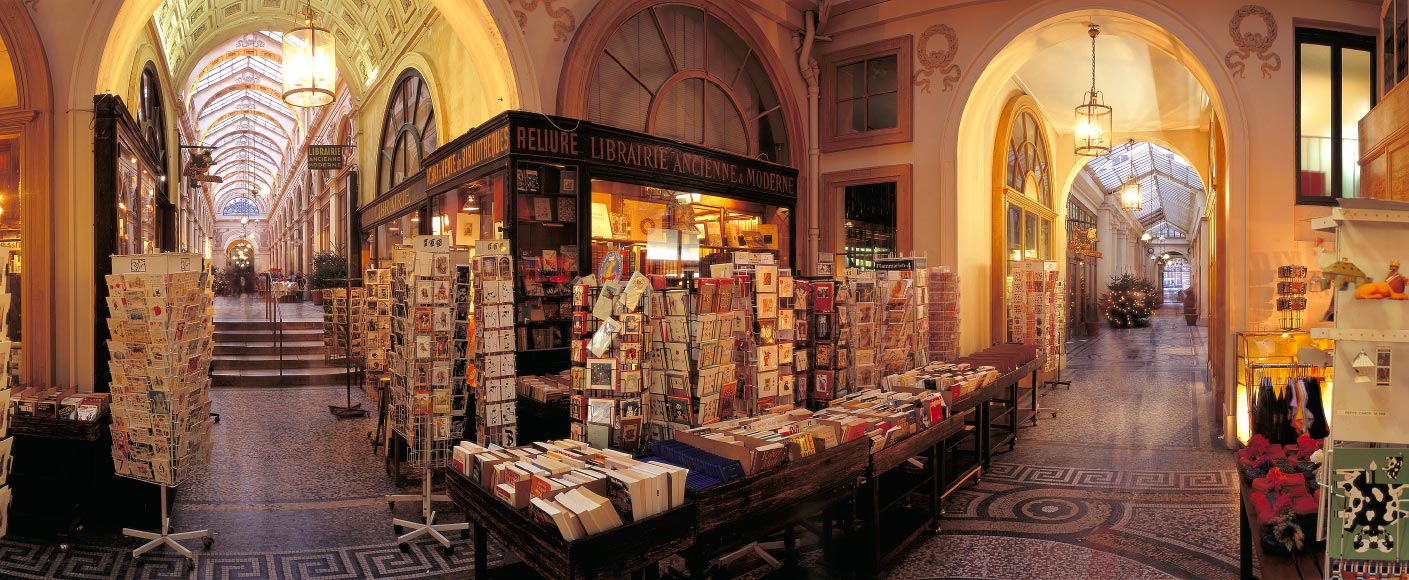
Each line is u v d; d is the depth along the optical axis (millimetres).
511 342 4648
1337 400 2475
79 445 4453
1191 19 7031
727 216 7891
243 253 35094
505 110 6402
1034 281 9508
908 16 8375
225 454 6297
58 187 5109
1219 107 6992
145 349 4109
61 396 4664
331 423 7598
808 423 3627
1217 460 5809
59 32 5109
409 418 4523
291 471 5762
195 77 15125
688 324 3814
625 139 6633
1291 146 6711
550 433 5289
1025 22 7738
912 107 8391
